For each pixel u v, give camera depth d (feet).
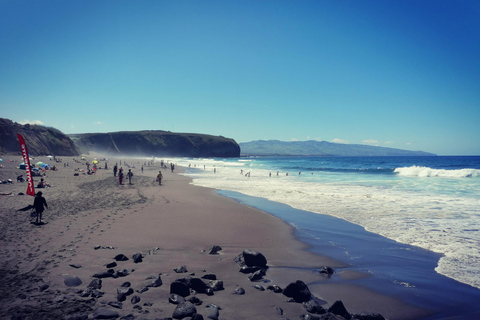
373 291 21.16
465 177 117.08
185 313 15.58
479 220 43.16
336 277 23.89
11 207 50.03
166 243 32.17
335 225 42.65
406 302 19.47
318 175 154.10
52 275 21.58
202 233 37.29
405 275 24.13
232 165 306.55
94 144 639.76
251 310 17.37
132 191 81.30
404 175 141.18
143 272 23.09
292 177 142.61
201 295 19.45
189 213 50.62
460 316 17.49
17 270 22.40
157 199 66.59
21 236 32.63
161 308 16.88
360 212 51.42
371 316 16.92
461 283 22.31
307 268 25.98
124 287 19.27
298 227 41.68
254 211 54.08
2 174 102.63
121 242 31.83
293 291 19.26
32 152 284.61
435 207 54.08
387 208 54.19
